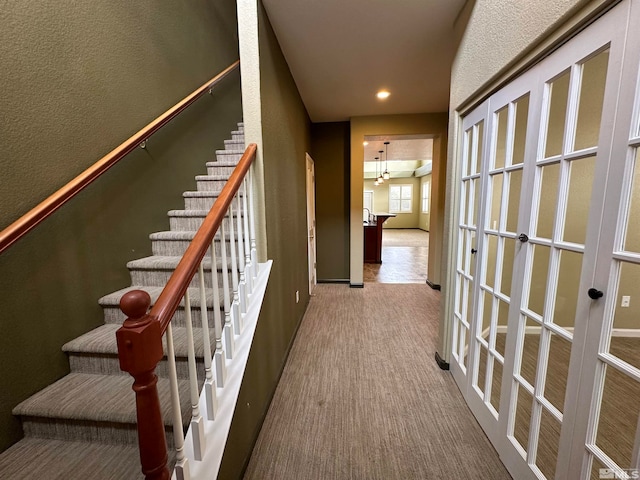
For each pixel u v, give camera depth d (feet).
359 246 14.34
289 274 8.38
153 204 7.00
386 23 6.51
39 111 4.23
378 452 4.93
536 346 4.03
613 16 2.78
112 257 5.73
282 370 7.32
